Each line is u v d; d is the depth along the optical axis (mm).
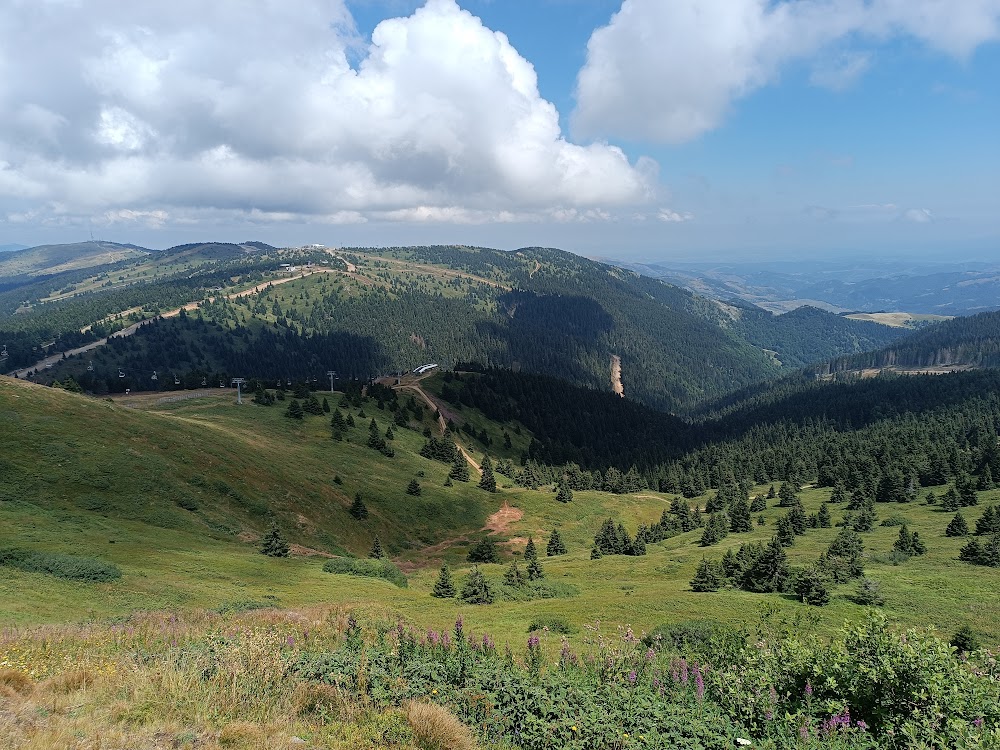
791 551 65500
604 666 12914
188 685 10789
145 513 54781
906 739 9469
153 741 8805
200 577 40250
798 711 10328
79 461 56969
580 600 43719
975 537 61562
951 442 152500
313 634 17375
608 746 9422
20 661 12352
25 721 9109
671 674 12617
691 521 104312
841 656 11570
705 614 35438
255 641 13273
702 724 9930
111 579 33812
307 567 53406
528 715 10102
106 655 13203
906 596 39156
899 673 10516
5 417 58469
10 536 38969
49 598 28516
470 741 9625
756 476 160375
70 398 71250
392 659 12844
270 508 70875
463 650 13625
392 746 9242
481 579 46719
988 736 8773
